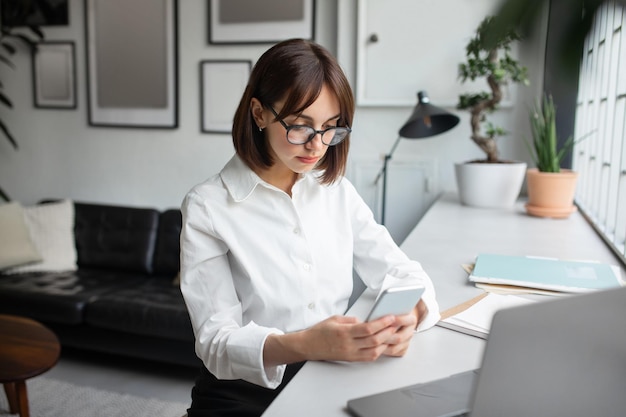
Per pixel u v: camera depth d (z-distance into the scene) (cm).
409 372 84
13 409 222
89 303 270
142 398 241
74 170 363
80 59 351
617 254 153
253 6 308
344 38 293
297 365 108
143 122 341
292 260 104
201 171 335
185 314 253
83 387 251
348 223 116
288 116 94
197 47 324
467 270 140
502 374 56
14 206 324
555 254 157
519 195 274
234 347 89
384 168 274
